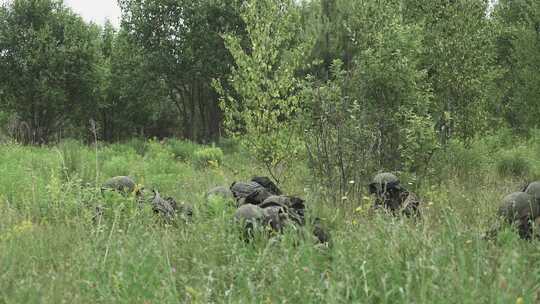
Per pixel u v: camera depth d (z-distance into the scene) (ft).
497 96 67.97
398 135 36.76
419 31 41.09
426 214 26.40
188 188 37.35
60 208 26.66
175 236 21.89
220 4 119.34
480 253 16.02
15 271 17.71
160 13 122.21
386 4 40.68
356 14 40.42
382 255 16.22
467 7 45.70
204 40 119.34
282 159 39.09
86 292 15.65
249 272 16.60
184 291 15.99
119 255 17.29
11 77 105.19
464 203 30.04
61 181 33.12
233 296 15.21
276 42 39.73
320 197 30.32
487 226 22.80
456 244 16.39
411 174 35.53
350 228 21.61
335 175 33.27
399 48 38.42
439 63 45.50
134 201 25.98
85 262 17.44
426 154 36.83
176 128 161.89
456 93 45.73
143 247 18.56
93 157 54.80
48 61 106.73
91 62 113.39
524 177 45.27
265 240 19.63
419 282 14.47
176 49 122.83
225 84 120.57
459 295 13.05
